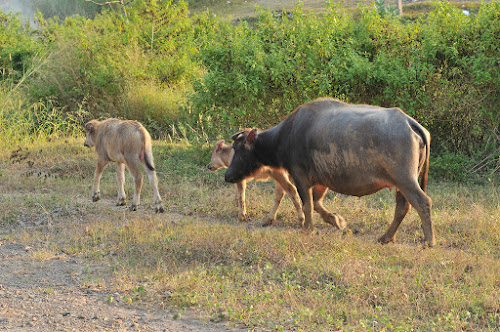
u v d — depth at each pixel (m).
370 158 8.41
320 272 7.65
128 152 11.25
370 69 13.95
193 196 12.59
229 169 10.51
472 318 6.32
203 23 25.39
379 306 6.63
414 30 14.68
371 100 14.57
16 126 17.08
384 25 14.89
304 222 9.70
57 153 15.60
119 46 20.95
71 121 18.64
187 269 8.05
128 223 10.27
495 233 9.23
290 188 10.38
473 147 14.43
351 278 7.37
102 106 19.33
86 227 10.02
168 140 17.86
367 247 8.70
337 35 14.85
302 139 9.28
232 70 14.99
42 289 7.46
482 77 13.59
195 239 9.09
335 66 14.34
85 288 7.51
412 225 10.08
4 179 13.16
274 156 10.01
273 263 8.20
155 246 8.91
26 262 8.51
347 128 8.58
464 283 7.27
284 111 14.81
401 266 7.88
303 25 14.81
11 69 19.78
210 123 15.42
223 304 6.81
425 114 14.34
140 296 7.16
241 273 7.80
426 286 7.10
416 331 6.02
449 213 10.79
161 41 23.08
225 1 48.91
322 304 6.70
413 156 8.23
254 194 12.25
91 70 19.69
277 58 14.35
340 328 6.16
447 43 14.23
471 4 31.64
